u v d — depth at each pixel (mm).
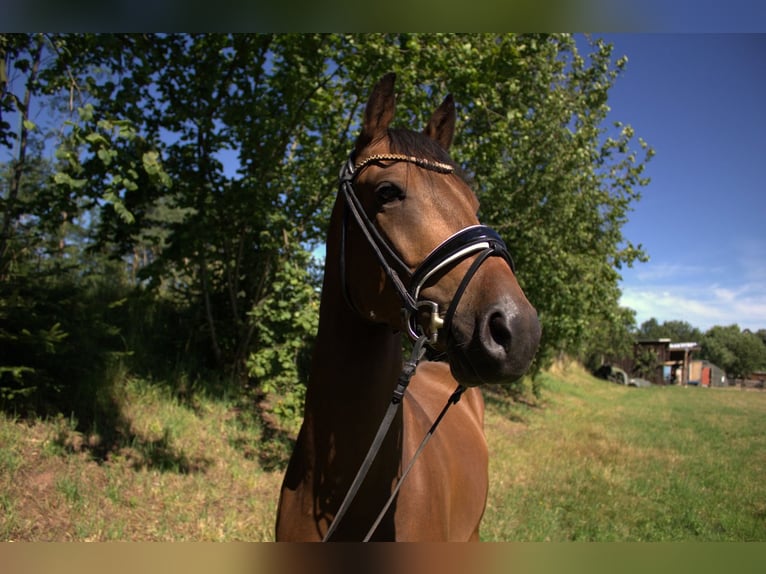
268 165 5367
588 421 11453
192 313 6902
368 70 4891
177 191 5230
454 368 1213
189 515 3646
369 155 1461
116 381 5129
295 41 4934
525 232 7785
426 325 1269
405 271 1307
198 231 5246
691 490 6035
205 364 6598
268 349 5039
